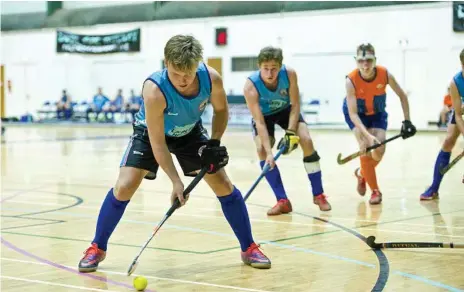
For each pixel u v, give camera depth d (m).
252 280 4.69
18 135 24.62
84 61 33.50
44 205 8.43
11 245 5.92
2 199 8.99
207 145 4.97
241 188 10.16
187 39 4.45
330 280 4.66
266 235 6.41
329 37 27.48
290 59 28.48
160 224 4.75
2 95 35.88
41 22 34.53
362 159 8.47
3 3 35.78
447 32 24.83
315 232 6.55
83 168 13.37
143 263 5.25
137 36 31.91
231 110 29.14
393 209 8.01
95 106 31.67
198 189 10.05
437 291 4.33
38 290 4.41
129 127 29.64
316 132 25.47
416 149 17.89
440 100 25.22
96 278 4.75
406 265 5.09
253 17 29.17
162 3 31.41
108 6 32.94
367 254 5.51
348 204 8.47
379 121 8.66
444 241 6.03
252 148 18.28
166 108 4.71
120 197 5.00
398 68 25.98
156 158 4.78
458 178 11.16
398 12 25.80
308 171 7.98
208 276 4.82
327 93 27.75
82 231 6.62
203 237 6.30
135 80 32.25
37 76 34.94
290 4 28.19
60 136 24.00
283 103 7.61
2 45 35.81
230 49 29.88
